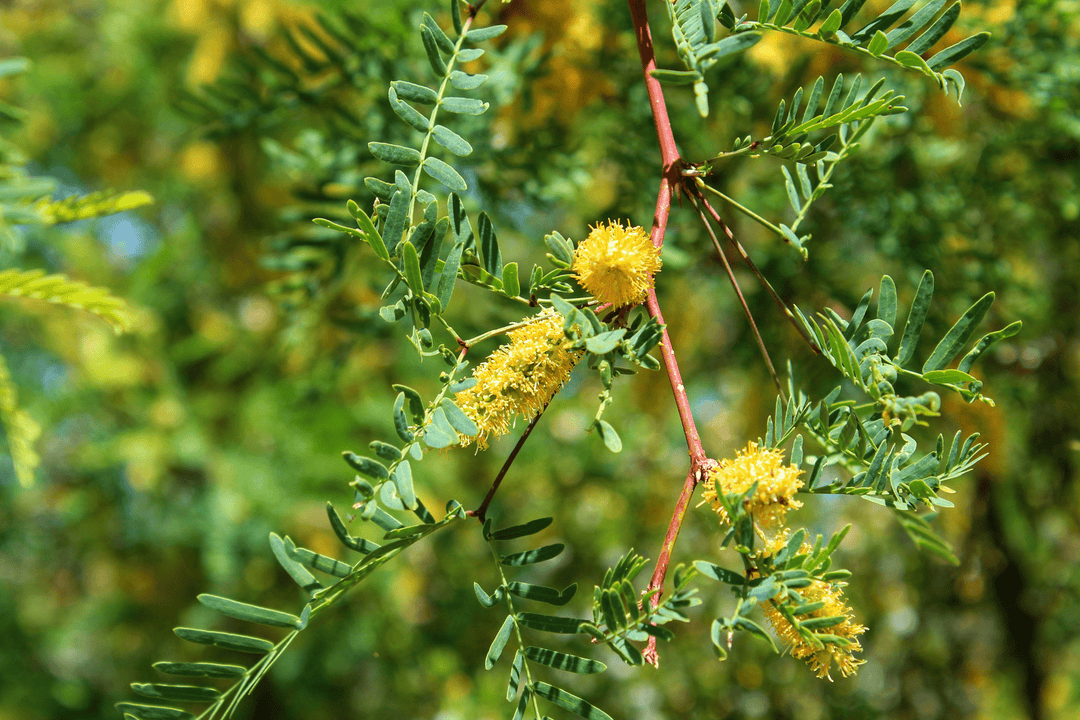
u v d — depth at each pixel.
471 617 1.30
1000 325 0.84
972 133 0.86
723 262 0.58
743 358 0.85
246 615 0.54
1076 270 0.97
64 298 0.54
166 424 1.38
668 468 1.25
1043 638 1.28
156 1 1.26
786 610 0.53
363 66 0.74
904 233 0.79
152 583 1.51
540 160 0.79
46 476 1.54
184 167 1.34
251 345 1.42
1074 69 0.74
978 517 1.02
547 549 0.56
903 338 0.56
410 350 1.28
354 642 1.31
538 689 0.55
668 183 0.58
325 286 0.75
